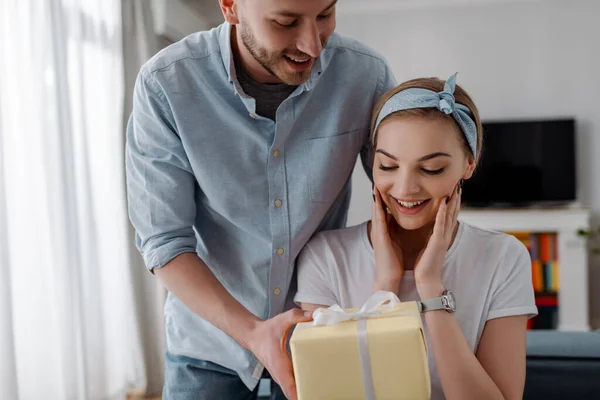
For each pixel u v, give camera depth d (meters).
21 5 2.52
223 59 1.10
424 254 1.01
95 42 3.10
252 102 1.09
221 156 1.14
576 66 4.78
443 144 0.99
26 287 2.55
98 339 2.98
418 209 1.02
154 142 1.15
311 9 0.88
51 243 2.62
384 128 1.03
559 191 4.77
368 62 1.17
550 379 1.38
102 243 3.14
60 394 2.66
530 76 4.85
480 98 4.93
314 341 0.73
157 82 1.12
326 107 1.14
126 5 3.28
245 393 1.28
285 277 1.18
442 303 0.97
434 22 4.98
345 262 1.13
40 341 2.59
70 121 2.77
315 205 1.16
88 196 2.93
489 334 1.04
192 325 1.24
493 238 1.10
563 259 4.50
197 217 1.25
